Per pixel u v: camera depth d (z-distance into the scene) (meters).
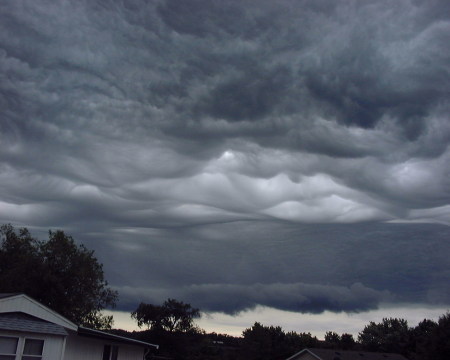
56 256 50.66
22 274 47.78
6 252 52.44
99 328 52.19
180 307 91.81
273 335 93.12
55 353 22.80
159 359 63.16
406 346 75.00
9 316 22.38
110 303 52.94
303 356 50.81
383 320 95.62
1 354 21.31
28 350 22.09
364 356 51.28
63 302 48.62
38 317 23.70
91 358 29.00
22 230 53.69
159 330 89.25
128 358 32.50
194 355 91.25
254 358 87.56
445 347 48.16
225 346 105.06
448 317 50.53
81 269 50.09
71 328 25.44
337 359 48.47
